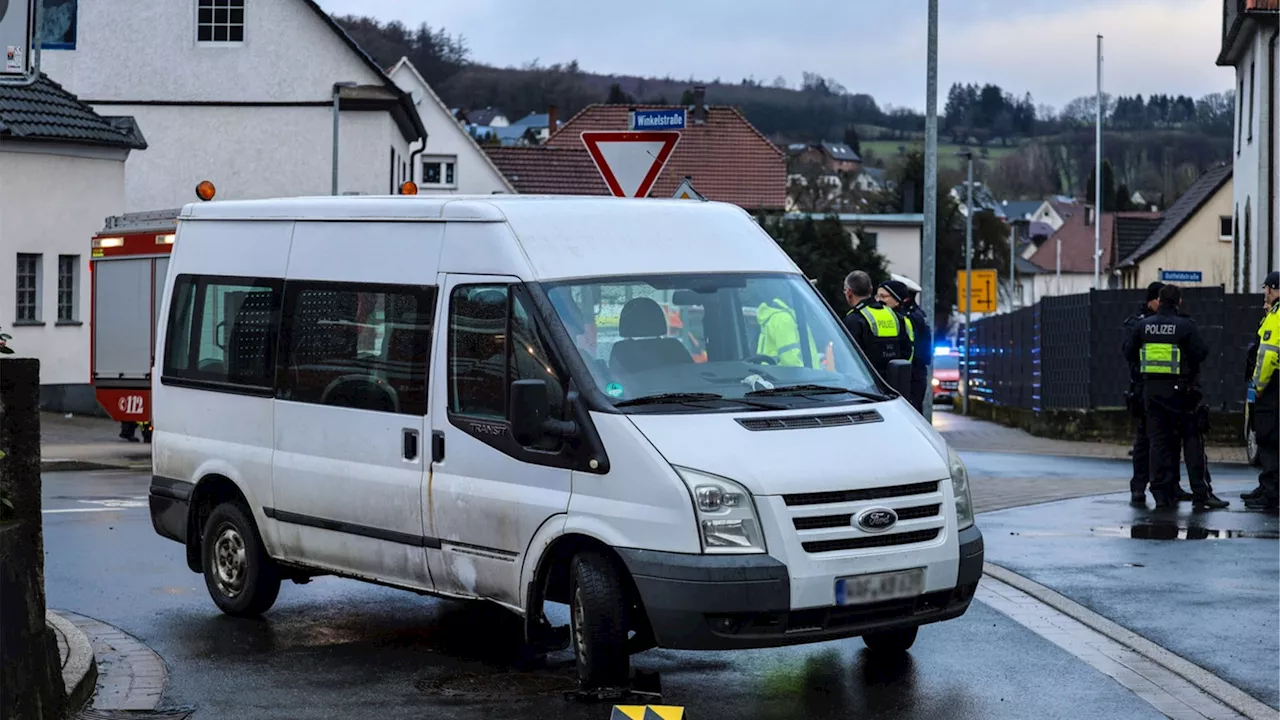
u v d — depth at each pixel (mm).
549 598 13297
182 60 62000
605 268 13523
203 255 16781
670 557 11953
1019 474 31203
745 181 110812
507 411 13266
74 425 44812
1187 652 14406
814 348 13852
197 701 12617
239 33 62156
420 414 14031
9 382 11062
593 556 12570
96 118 50656
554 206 13922
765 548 11922
